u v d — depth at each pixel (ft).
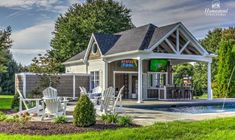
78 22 160.04
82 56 110.42
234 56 106.93
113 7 164.86
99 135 30.71
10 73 159.33
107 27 153.89
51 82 78.48
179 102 77.77
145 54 80.89
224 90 106.52
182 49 86.43
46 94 46.32
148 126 35.12
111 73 94.84
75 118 36.91
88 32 152.56
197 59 88.79
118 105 68.23
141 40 84.28
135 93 99.25
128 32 101.09
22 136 30.58
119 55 86.63
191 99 91.45
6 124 37.47
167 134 30.83
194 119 42.68
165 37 82.84
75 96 94.53
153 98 93.81
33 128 35.40
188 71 130.31
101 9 161.17
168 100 87.15
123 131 32.30
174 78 130.52
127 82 98.63
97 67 98.17
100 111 50.65
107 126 36.70
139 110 57.67
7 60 85.66
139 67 80.12
